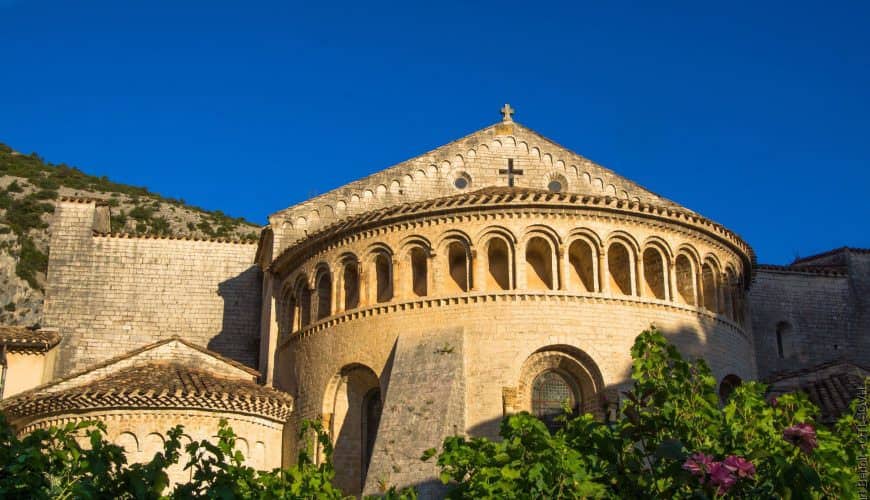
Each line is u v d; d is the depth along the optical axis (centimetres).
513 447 1838
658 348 1955
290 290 4116
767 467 1700
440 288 3616
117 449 1670
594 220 3666
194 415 3397
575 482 1748
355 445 3703
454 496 1925
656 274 3762
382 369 3591
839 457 1708
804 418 1900
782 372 4566
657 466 1781
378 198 4341
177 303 4953
